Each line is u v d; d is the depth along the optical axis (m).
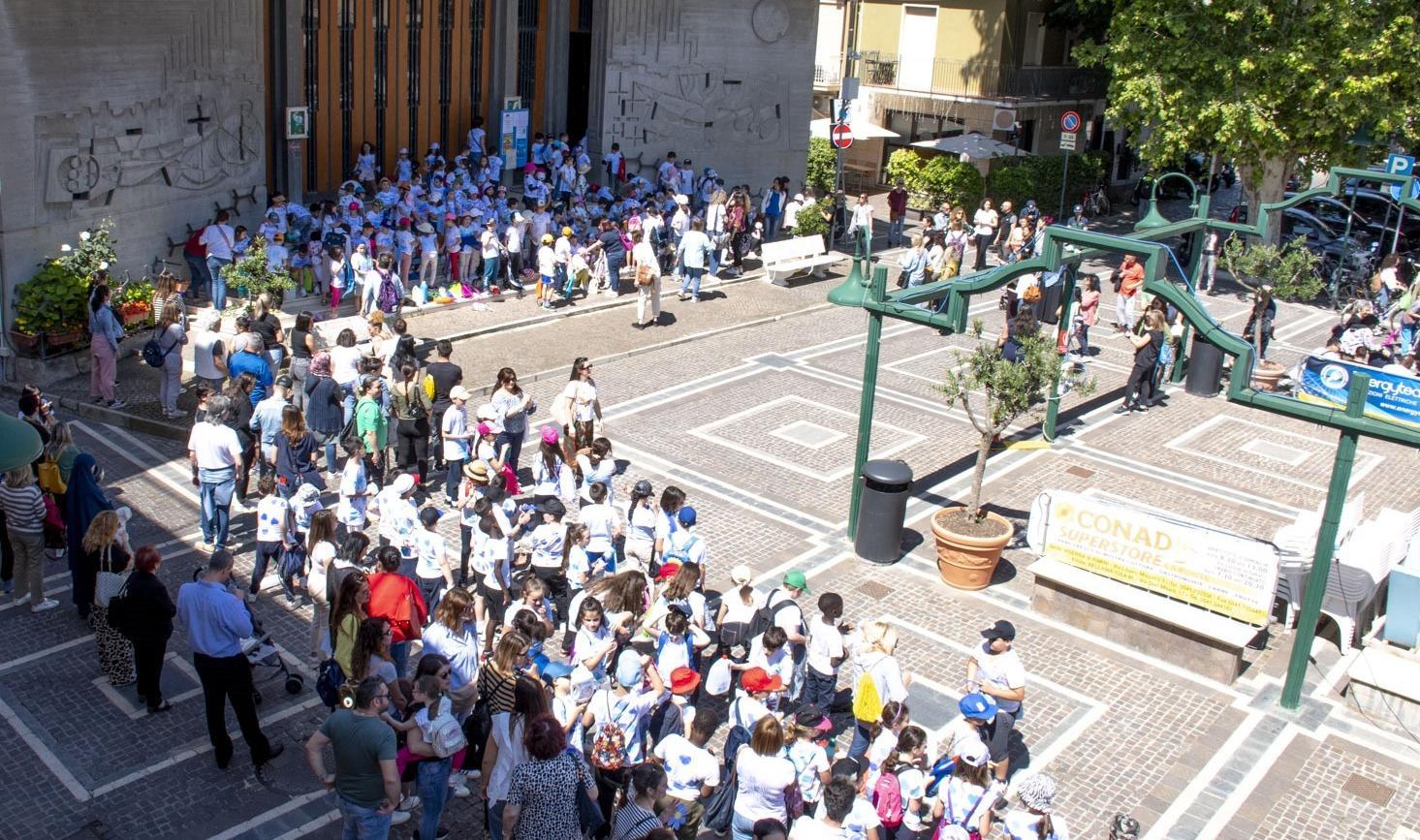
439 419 17.59
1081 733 12.65
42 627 13.34
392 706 10.26
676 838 8.66
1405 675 13.25
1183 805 11.61
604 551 13.48
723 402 21.56
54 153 19.91
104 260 20.42
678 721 10.92
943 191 38.94
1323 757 12.52
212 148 23.50
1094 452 20.39
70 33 19.84
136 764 11.17
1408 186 23.34
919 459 19.56
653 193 31.38
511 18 31.08
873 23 43.75
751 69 33.88
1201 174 45.41
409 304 24.41
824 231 31.47
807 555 16.11
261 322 18.20
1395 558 15.30
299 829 10.48
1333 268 31.61
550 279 25.41
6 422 7.79
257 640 12.17
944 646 14.09
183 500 16.52
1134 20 30.81
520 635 10.28
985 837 10.09
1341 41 28.72
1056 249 14.75
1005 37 40.91
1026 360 15.24
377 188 28.17
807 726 10.05
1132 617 14.27
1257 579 13.68
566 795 8.90
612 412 20.70
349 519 14.58
